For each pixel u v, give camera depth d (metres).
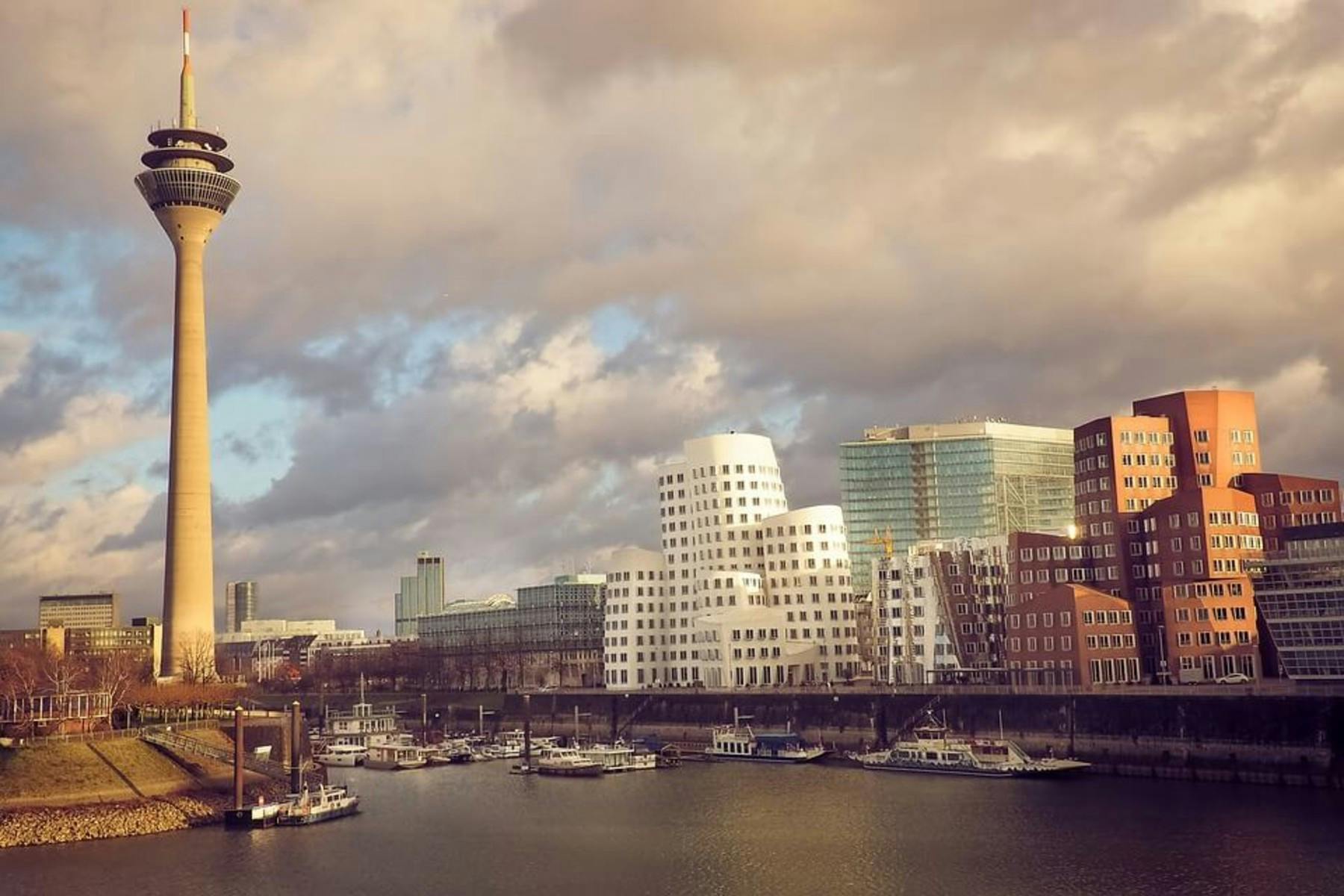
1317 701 198.25
